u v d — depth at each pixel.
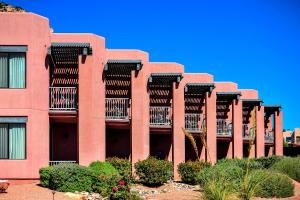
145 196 21.52
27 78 23.83
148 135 29.42
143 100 28.73
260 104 37.16
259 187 20.08
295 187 23.89
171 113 31.12
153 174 25.28
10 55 24.00
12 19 24.00
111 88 30.80
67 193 20.45
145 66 29.42
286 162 27.62
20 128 23.80
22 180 23.47
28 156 23.58
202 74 33.25
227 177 19.83
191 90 32.59
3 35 23.89
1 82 23.88
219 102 36.56
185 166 27.00
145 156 28.75
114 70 29.02
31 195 19.69
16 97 23.77
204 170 22.64
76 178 21.30
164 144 32.72
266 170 23.31
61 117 25.56
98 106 26.81
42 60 24.41
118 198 19.16
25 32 23.98
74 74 28.73
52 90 26.11
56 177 21.16
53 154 28.05
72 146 28.25
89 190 21.45
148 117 29.56
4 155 23.66
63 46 24.80
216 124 34.03
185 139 31.98
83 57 25.88
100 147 26.75
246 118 38.53
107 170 23.39
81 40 26.75
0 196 19.20
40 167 23.89
